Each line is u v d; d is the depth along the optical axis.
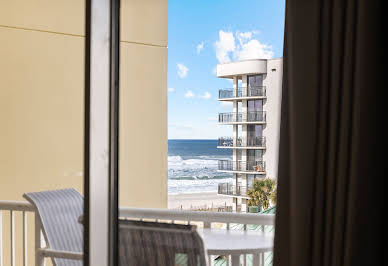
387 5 0.84
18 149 1.58
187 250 1.08
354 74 0.83
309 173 0.88
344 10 0.85
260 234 0.97
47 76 1.55
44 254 1.49
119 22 1.10
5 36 1.56
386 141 0.83
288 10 0.90
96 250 1.05
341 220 0.84
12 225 1.61
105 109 1.07
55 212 1.51
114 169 1.10
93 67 1.04
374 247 0.83
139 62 1.10
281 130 0.92
